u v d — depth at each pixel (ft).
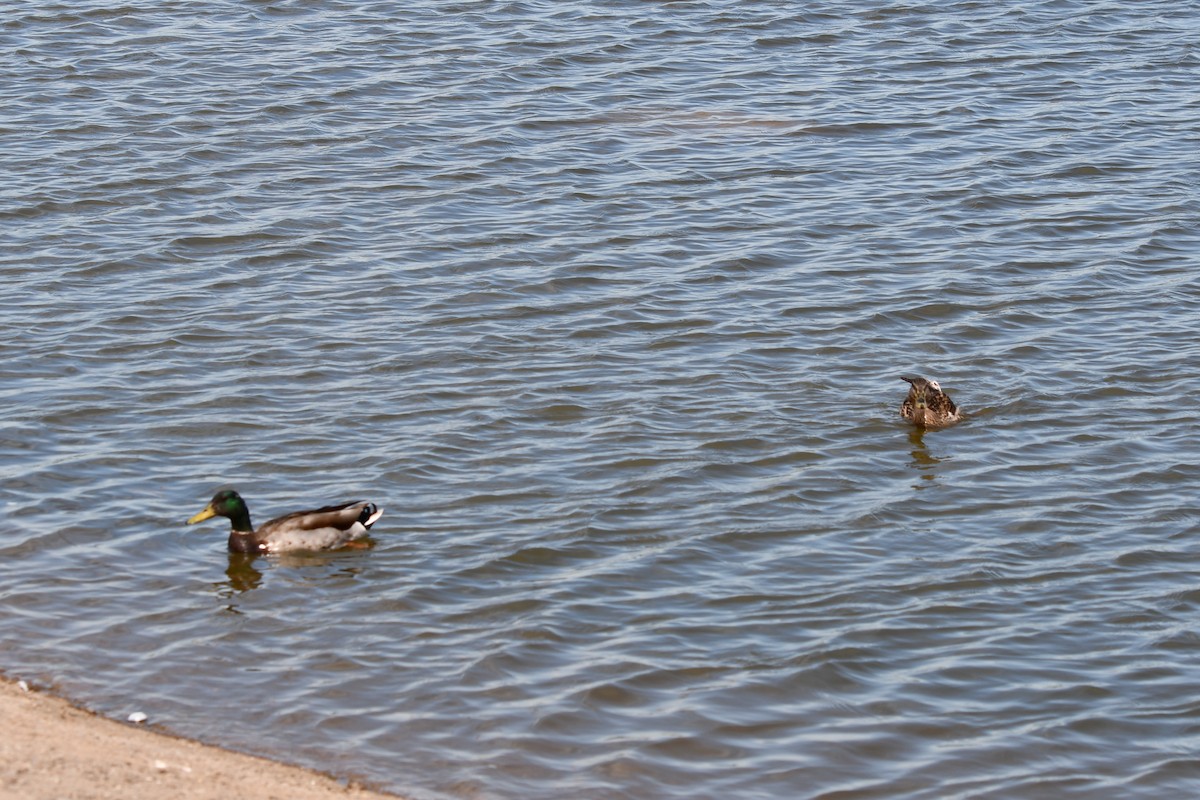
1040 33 154.81
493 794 55.57
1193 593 70.18
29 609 66.44
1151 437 84.38
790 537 74.28
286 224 110.93
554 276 104.01
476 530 73.92
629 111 134.31
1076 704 62.23
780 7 160.66
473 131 128.67
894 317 98.99
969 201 116.88
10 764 51.72
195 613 66.64
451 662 63.46
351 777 56.08
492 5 158.20
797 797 56.13
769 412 86.69
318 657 63.62
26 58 141.18
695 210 115.24
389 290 101.55
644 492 77.87
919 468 81.15
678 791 56.18
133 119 128.57
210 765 55.11
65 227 109.19
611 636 65.77
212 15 153.99
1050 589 70.49
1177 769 58.49
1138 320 98.73
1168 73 144.66
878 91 139.95
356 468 79.66
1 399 85.76
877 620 67.51
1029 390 89.51
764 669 63.77
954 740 59.88
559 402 87.20
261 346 93.35
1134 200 117.08
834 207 116.06
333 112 131.75
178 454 80.74
